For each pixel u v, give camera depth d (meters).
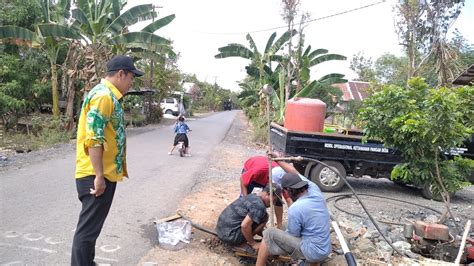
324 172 9.55
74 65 16.73
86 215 3.62
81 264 3.65
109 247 4.90
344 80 21.77
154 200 7.10
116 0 16.88
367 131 6.80
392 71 41.94
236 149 15.91
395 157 9.76
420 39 20.83
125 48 18.53
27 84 17.17
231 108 88.12
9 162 9.56
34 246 4.71
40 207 6.13
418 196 10.11
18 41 16.23
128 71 3.72
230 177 9.99
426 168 6.56
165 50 18.31
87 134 3.41
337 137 9.53
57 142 14.12
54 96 16.94
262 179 5.78
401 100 6.35
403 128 6.08
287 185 4.54
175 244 5.16
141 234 5.44
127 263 4.52
